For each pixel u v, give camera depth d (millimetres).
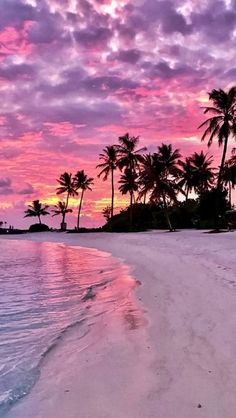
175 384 5602
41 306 11578
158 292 12406
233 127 42281
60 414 5008
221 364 6137
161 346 7230
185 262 19000
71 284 15922
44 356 7199
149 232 54312
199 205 62531
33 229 104312
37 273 20203
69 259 28750
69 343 7934
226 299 10297
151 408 5004
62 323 9570
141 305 10922
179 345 7184
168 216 58688
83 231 79062
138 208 69875
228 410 4824
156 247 30188
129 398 5320
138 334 8180
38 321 9789
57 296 13219
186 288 12438
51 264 25109
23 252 38188
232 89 41812
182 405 5008
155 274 16625
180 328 8203
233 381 5543
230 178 53469
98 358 6953
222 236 34438
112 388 5664
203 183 75688
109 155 74812
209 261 18125
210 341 7199
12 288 15078
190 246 26812
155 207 68375
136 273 17891
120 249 34312
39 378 6180
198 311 9391
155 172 54125
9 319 10031
